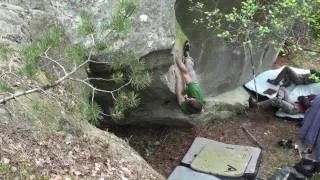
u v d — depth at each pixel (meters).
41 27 5.56
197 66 8.24
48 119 4.57
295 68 10.20
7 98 3.90
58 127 4.64
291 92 9.49
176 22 7.39
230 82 9.25
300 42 8.98
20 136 4.30
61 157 4.40
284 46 9.59
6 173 3.89
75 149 4.61
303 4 7.42
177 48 7.19
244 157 7.45
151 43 6.12
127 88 6.46
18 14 5.57
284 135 8.69
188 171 7.06
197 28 7.81
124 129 8.14
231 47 8.69
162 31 6.25
